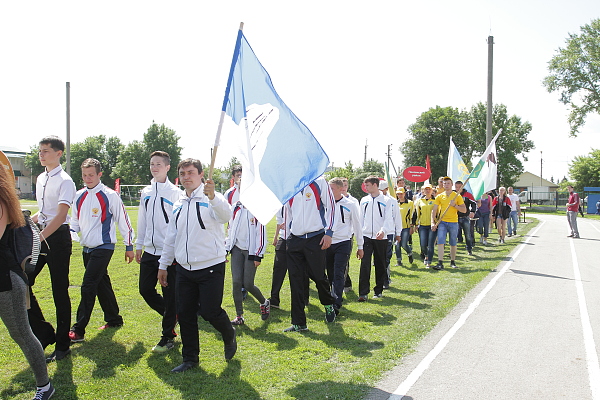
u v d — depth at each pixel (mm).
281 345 4965
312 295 7633
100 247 5090
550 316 6047
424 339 5117
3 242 3297
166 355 4656
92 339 5129
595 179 63969
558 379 3984
